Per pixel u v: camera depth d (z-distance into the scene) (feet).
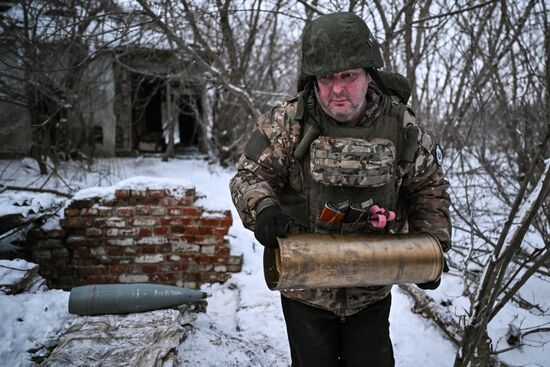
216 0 21.21
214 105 43.86
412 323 12.29
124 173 39.06
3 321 9.72
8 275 11.37
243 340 10.59
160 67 41.78
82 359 8.16
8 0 21.40
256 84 36.29
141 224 16.21
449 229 6.23
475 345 7.36
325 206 5.81
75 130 40.91
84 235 16.25
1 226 14.73
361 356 6.73
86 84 33.83
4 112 37.60
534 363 9.77
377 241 5.68
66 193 25.54
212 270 16.33
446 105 21.47
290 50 37.19
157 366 8.09
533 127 15.55
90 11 21.95
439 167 6.30
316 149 5.86
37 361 8.91
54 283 16.24
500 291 7.35
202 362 9.20
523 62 15.81
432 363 10.60
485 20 17.87
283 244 5.44
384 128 5.91
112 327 9.40
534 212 6.82
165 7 18.78
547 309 12.46
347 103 5.57
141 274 16.31
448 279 13.98
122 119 45.14
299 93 6.14
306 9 22.38
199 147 50.24
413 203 6.43
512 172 17.72
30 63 19.74
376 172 5.83
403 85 6.13
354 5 17.07
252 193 5.73
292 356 7.02
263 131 6.11
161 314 9.93
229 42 26.66
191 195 16.31
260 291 14.51
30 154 38.42
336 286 5.65
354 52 5.37
